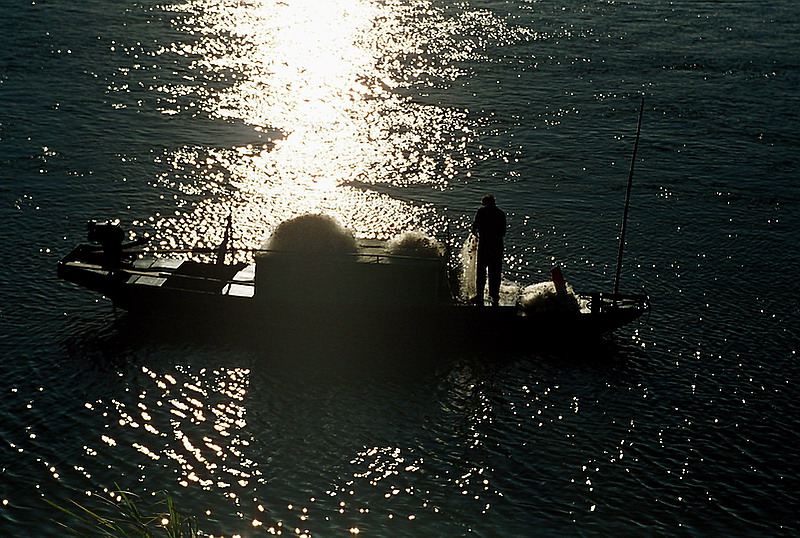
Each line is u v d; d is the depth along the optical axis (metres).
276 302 30.28
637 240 39.16
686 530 22.28
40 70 60.06
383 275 30.11
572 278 35.56
